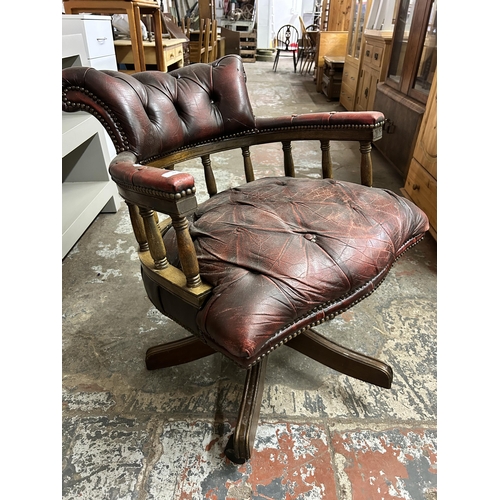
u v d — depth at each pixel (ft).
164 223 2.79
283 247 1.99
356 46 10.00
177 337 3.34
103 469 2.31
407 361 3.04
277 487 2.20
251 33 22.94
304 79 16.81
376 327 3.39
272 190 2.69
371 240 2.10
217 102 2.97
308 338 2.72
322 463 2.32
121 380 2.93
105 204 5.38
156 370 3.02
